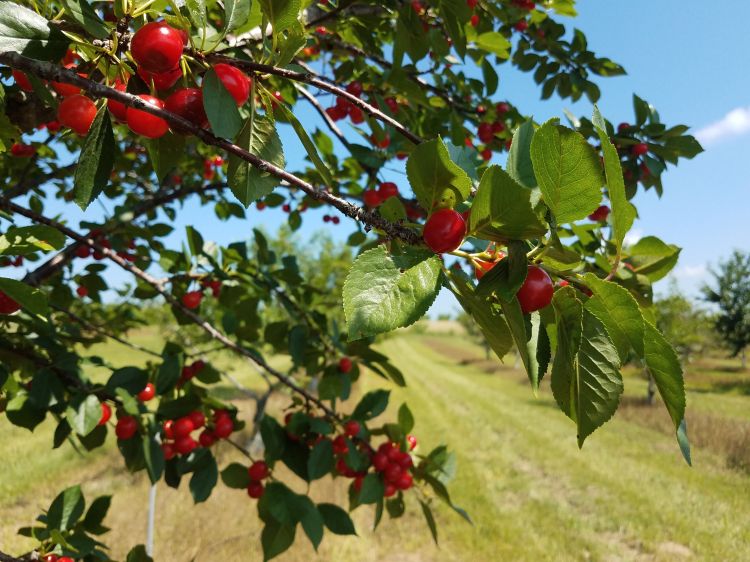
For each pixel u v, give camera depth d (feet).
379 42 9.73
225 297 10.01
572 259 2.83
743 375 74.64
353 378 9.76
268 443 7.63
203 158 14.42
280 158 3.57
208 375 8.43
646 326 2.47
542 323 2.99
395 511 8.49
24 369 7.80
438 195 2.87
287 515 7.18
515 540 21.99
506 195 2.55
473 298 2.85
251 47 4.57
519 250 2.70
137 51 2.96
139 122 3.33
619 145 9.36
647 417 46.50
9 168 10.91
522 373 92.07
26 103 4.96
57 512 6.90
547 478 30.42
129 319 14.64
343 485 27.58
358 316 2.45
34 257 9.20
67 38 3.19
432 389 67.46
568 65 11.05
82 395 6.43
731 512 24.75
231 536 20.40
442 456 8.18
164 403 7.33
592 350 2.62
